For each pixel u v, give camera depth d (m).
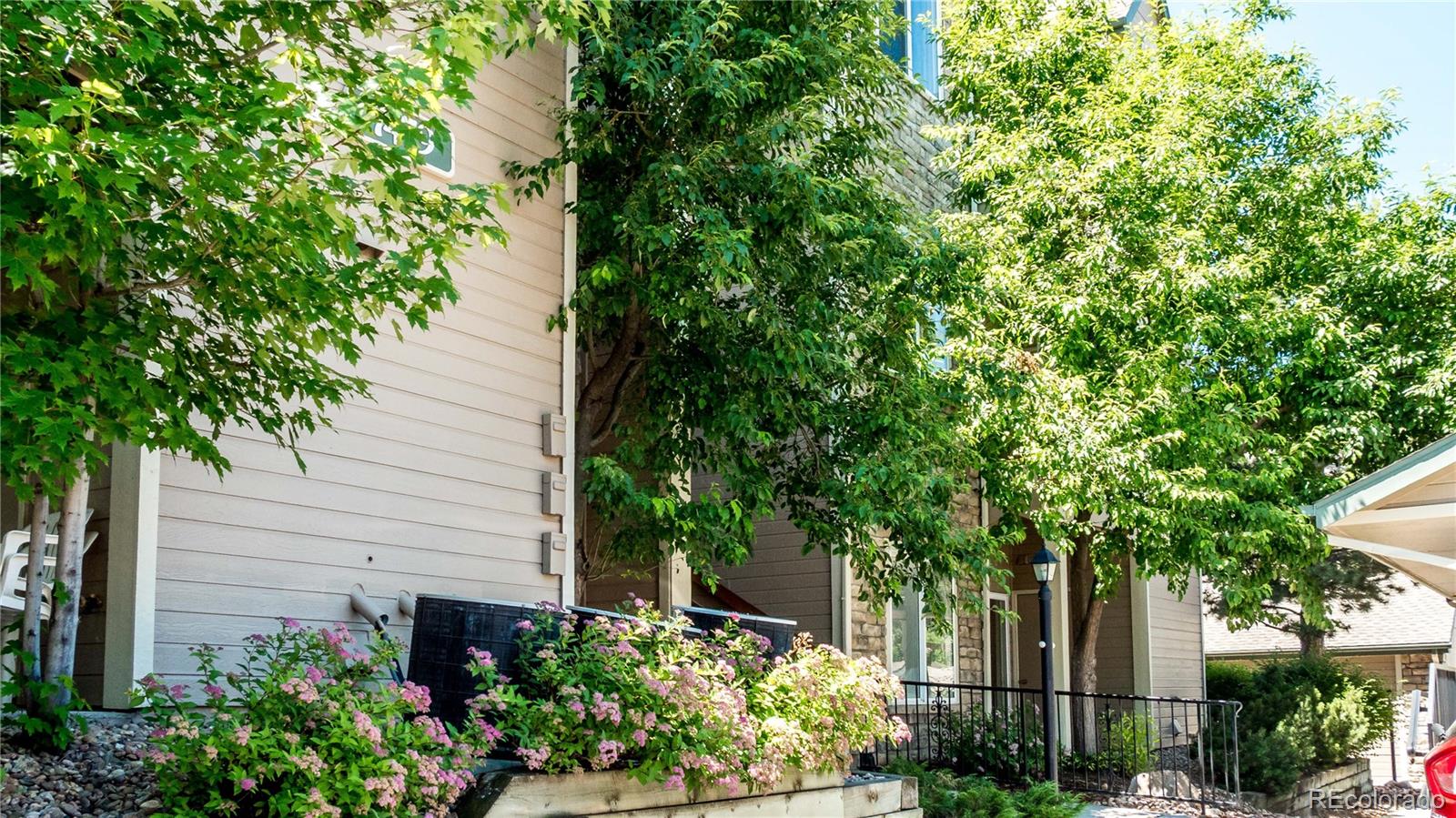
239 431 6.51
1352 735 16.50
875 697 7.75
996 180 13.64
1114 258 12.39
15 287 4.05
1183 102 13.29
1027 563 17.95
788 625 8.26
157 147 4.01
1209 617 30.06
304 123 4.85
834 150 9.62
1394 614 26.75
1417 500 8.49
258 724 4.76
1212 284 12.11
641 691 5.98
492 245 8.16
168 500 6.14
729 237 7.98
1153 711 17.91
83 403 4.39
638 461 9.28
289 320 4.94
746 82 8.47
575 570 9.41
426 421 7.54
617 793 5.91
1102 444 11.22
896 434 9.46
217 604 6.28
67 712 5.23
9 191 4.16
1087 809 10.48
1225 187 13.09
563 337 8.62
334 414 6.98
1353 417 12.86
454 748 5.20
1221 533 12.09
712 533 8.78
